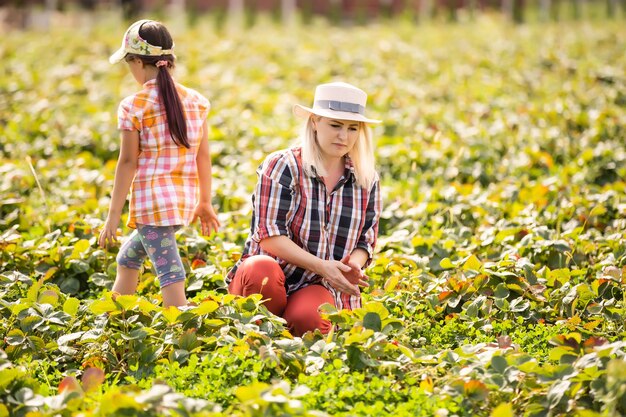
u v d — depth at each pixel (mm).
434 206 8281
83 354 5398
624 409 4340
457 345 5742
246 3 36375
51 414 4184
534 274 6340
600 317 5891
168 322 5277
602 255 6918
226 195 8898
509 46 20406
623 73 15773
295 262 5621
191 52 19578
